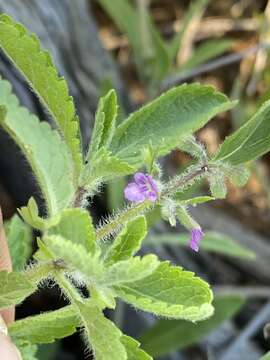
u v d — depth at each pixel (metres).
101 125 0.16
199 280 0.14
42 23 0.37
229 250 0.35
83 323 0.15
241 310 0.42
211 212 0.44
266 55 0.50
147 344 0.33
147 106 0.17
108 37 0.53
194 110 0.17
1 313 0.20
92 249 0.12
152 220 0.29
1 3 0.34
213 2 0.54
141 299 0.14
